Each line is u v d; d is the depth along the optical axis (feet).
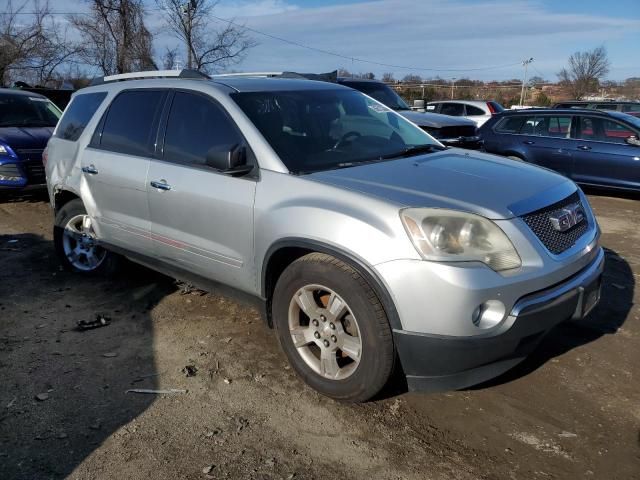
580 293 10.43
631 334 13.57
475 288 9.11
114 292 16.72
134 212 14.65
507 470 9.11
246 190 11.71
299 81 14.99
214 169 12.46
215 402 11.03
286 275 11.08
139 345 13.41
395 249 9.46
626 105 53.16
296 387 11.49
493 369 9.99
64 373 12.17
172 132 13.83
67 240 18.03
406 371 9.91
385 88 37.83
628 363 12.26
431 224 9.41
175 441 9.89
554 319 10.02
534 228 10.14
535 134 33.27
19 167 27.32
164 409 10.81
